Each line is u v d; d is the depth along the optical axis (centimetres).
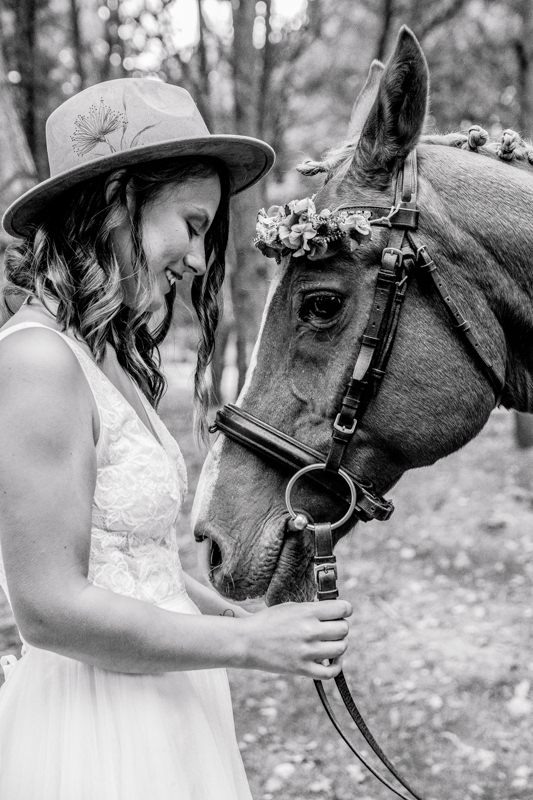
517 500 680
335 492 159
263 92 853
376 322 154
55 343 109
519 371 173
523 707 348
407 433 160
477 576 513
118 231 122
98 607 101
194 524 166
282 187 1055
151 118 121
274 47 905
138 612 103
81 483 106
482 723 338
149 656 103
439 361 159
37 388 104
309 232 150
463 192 163
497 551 552
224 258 154
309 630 108
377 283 154
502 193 164
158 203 123
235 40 797
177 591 128
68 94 1102
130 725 115
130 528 118
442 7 1032
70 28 1053
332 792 293
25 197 118
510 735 329
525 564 530
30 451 101
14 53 912
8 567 101
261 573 159
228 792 121
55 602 99
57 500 101
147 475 118
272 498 162
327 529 146
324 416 159
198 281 155
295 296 160
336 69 1174
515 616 450
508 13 1038
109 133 119
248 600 161
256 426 161
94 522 116
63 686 118
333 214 152
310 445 159
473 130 176
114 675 117
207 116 863
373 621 449
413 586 496
